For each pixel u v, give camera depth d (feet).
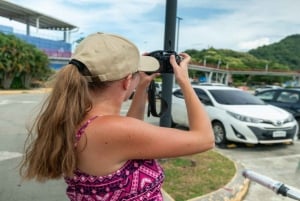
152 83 6.00
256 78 358.02
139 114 5.78
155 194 4.39
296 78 313.94
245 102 28.40
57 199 14.71
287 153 25.09
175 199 14.66
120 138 4.08
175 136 4.33
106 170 4.14
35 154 4.35
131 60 4.47
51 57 164.96
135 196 4.24
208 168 19.07
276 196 16.35
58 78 4.29
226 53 422.41
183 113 31.27
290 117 26.71
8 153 22.18
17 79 100.58
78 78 4.20
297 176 19.30
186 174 17.84
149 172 4.34
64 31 224.33
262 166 21.58
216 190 15.92
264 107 27.61
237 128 25.50
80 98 4.20
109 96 4.44
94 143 4.11
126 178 4.19
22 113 43.16
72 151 4.14
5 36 97.86
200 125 4.65
